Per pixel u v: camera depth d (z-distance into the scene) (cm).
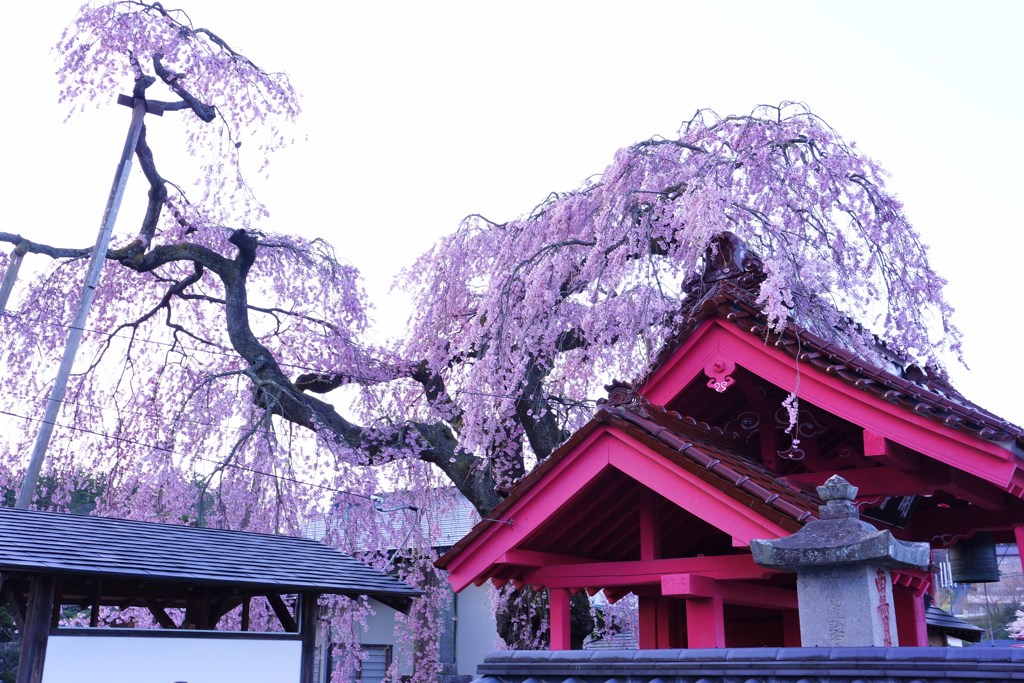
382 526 1194
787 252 838
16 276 1146
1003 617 2708
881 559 378
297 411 1156
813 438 662
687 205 880
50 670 643
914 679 321
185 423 1167
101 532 769
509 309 1024
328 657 1417
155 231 1320
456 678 1523
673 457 485
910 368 809
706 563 498
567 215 1077
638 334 1023
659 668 365
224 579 715
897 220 924
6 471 1200
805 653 346
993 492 621
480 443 1032
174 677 709
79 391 1252
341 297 1384
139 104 1177
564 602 556
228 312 1229
